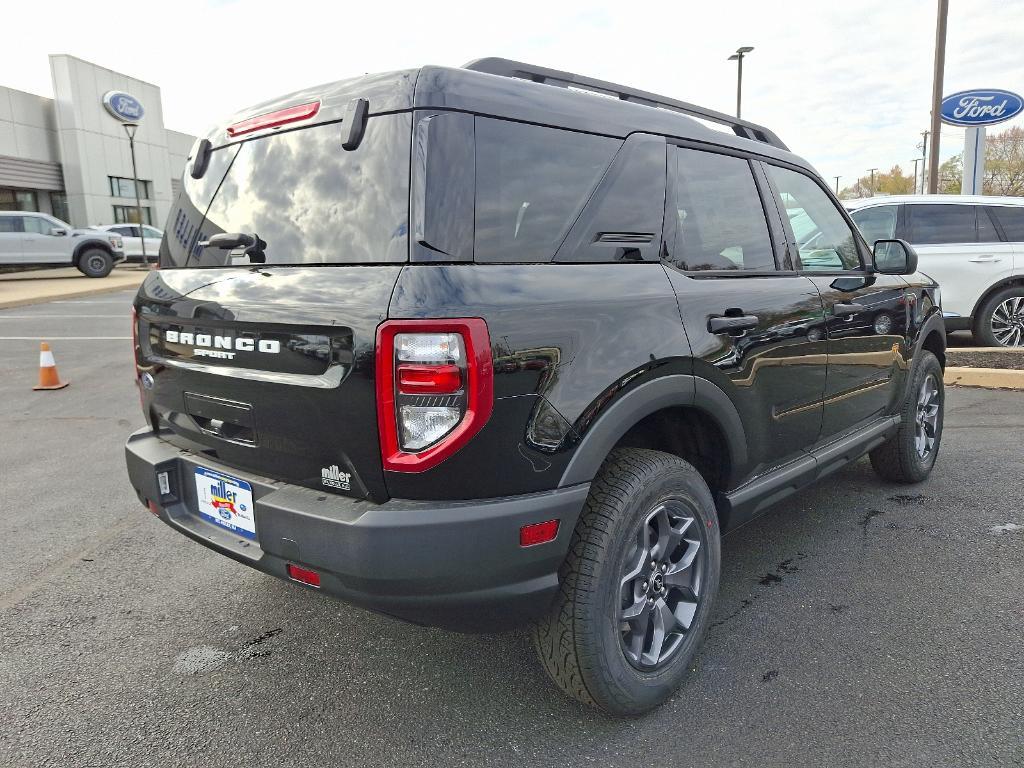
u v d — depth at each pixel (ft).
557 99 7.61
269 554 6.97
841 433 11.60
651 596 7.82
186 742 7.43
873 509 13.24
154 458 8.54
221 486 7.89
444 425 6.07
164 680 8.52
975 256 26.20
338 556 6.31
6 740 7.49
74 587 10.87
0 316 45.88
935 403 14.60
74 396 24.20
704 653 8.82
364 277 6.39
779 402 9.59
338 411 6.39
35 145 105.19
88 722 7.77
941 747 7.06
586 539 7.02
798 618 9.57
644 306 7.51
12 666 8.84
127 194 117.91
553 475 6.64
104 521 13.44
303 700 8.10
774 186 10.40
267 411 7.04
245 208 7.80
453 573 6.23
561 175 7.36
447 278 6.16
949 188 168.35
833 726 7.43
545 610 6.88
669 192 8.43
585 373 6.79
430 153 6.45
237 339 7.23
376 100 6.83
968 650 8.71
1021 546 11.50
